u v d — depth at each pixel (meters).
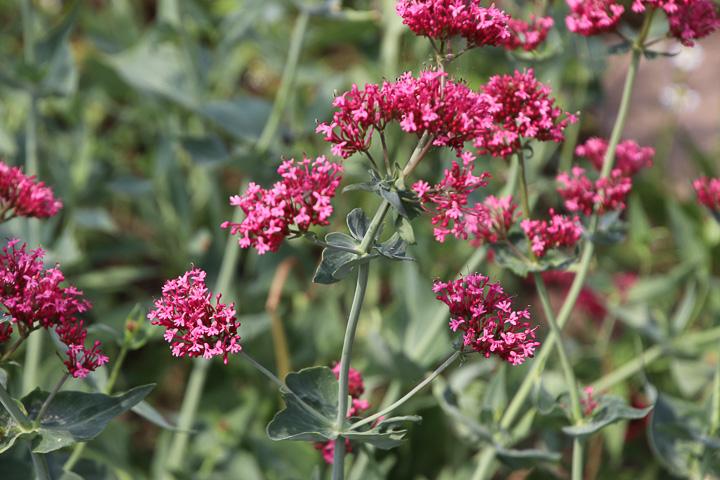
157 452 4.67
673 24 2.96
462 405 4.38
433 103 2.25
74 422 2.51
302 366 4.95
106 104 6.71
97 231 5.79
